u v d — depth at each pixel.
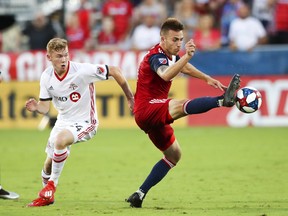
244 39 69.69
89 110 30.25
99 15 80.06
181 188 35.44
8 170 42.53
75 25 73.25
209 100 27.41
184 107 28.14
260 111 64.62
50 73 29.95
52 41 29.11
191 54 26.64
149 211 28.48
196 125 65.75
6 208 29.27
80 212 28.17
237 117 65.12
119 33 73.62
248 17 70.12
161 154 49.06
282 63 64.19
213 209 29.02
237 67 64.56
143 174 40.53
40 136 60.12
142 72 29.30
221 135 58.91
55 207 29.56
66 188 35.75
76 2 84.69
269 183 36.66
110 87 65.44
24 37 80.06
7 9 86.38
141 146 53.41
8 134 61.94
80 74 29.64
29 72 66.06
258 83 64.38
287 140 55.06
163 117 28.73
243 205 30.14
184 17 73.19
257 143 53.66
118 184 37.06
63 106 30.12
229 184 36.50
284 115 64.25
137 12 75.19
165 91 29.50
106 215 27.44
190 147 52.06
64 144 29.03
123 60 65.00
